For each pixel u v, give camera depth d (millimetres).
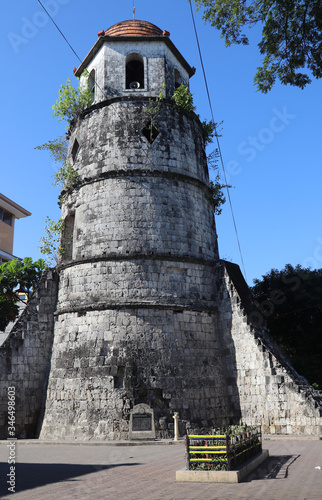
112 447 19406
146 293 23797
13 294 30375
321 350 31859
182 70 30828
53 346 25344
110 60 28375
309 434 20797
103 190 25734
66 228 27859
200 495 9641
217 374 24281
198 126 29641
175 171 26391
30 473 12750
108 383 22125
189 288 24922
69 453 17453
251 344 23906
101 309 23562
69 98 28531
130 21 30578
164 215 25375
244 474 11891
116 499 9406
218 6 14281
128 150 26141
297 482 10789
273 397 22391
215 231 28656
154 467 13594
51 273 26938
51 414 23281
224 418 23500
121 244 24516
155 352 22828
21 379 24547
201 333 24547
